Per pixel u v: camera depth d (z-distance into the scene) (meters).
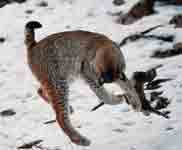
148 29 23.84
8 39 25.23
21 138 16.42
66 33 15.51
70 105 17.78
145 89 18.55
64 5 28.12
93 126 16.52
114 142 15.21
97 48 14.76
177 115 16.20
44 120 17.52
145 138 15.08
